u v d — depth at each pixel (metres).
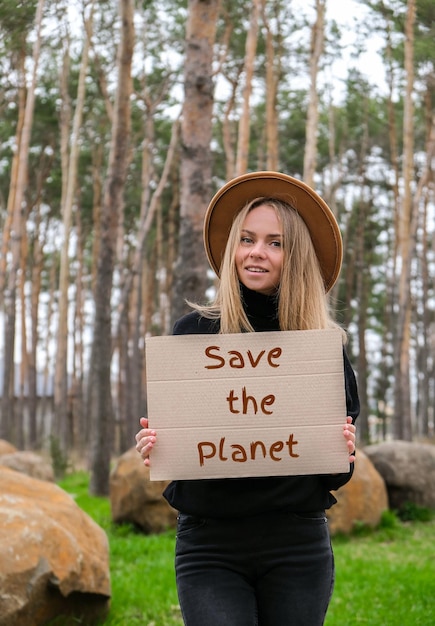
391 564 8.31
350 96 27.70
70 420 33.06
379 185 33.50
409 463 11.47
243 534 2.77
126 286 23.52
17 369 50.62
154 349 2.85
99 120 28.27
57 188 30.97
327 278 3.21
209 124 11.24
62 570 4.95
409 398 23.19
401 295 23.05
